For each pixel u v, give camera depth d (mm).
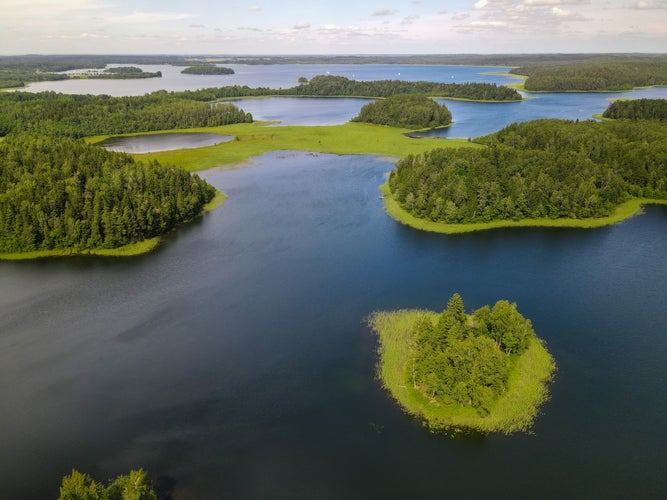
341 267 127625
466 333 88250
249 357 91812
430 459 69000
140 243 142250
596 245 141125
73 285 119562
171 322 103750
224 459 69688
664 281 119562
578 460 68688
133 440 73438
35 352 94000
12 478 67500
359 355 91688
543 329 99375
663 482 65500
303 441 72438
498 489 64500
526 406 78000
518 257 133125
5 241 134875
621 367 88062
